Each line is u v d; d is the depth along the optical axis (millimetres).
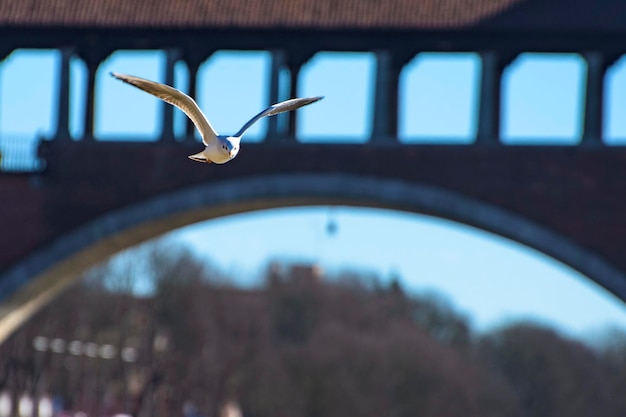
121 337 97188
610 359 134375
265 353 109125
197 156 20562
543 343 133000
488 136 52906
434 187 52938
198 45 53562
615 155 52500
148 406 101375
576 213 52406
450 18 52531
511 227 52531
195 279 103000
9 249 54312
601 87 52781
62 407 96688
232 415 106188
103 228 53969
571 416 132375
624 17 52156
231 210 55312
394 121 53656
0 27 53500
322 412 111250
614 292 52094
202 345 103125
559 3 52750
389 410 114312
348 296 123625
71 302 95375
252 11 53406
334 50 53281
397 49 53031
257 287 119688
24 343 88250
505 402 127625
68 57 54312
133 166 54188
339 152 53438
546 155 52688
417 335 121312
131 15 53500
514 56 52719
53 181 54344
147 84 19906
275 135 53812
